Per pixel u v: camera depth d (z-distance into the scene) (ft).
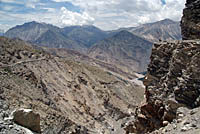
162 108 94.99
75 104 329.11
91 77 489.67
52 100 284.00
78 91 381.40
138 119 119.24
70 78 410.52
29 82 278.87
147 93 111.75
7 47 359.46
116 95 469.16
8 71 267.80
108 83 515.50
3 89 175.32
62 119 200.95
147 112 111.55
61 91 338.75
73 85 390.01
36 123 63.31
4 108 85.25
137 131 120.37
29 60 367.86
